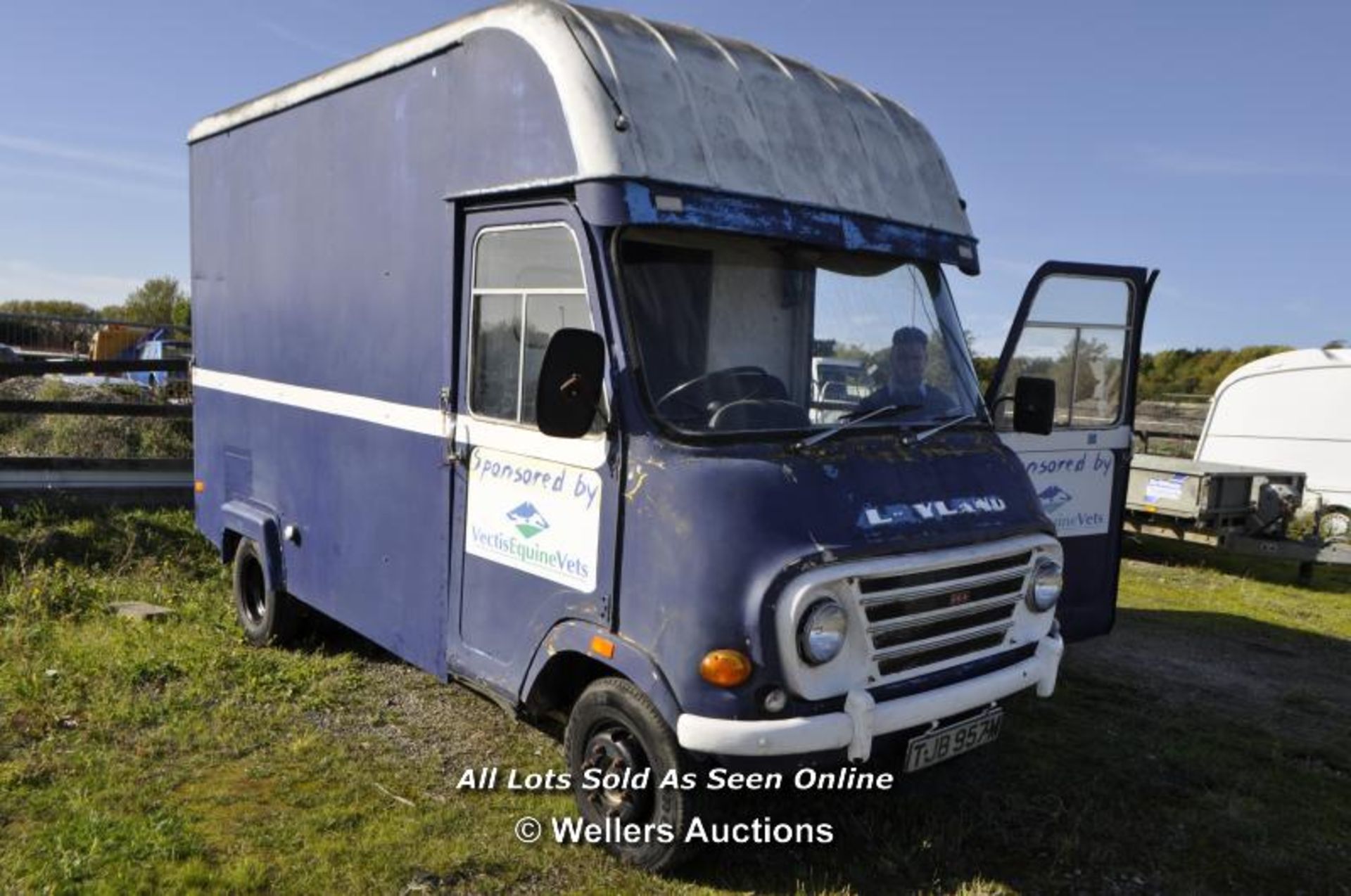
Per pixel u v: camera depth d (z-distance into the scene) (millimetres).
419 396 4625
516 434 4051
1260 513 10711
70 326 13609
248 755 4695
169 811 4086
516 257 4062
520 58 3955
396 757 4746
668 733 3518
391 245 4801
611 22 3945
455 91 4336
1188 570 11023
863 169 4344
